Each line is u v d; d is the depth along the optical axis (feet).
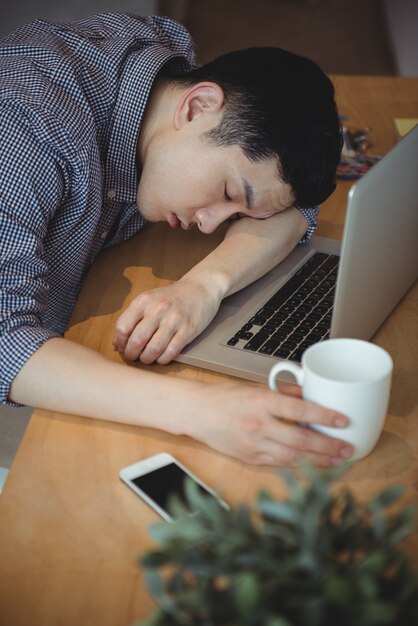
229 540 2.06
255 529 2.13
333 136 4.44
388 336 4.27
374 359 3.29
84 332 4.29
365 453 3.35
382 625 1.93
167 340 3.94
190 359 3.97
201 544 2.11
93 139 4.59
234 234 4.85
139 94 4.82
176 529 2.13
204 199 4.57
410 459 3.41
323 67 17.17
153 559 2.08
